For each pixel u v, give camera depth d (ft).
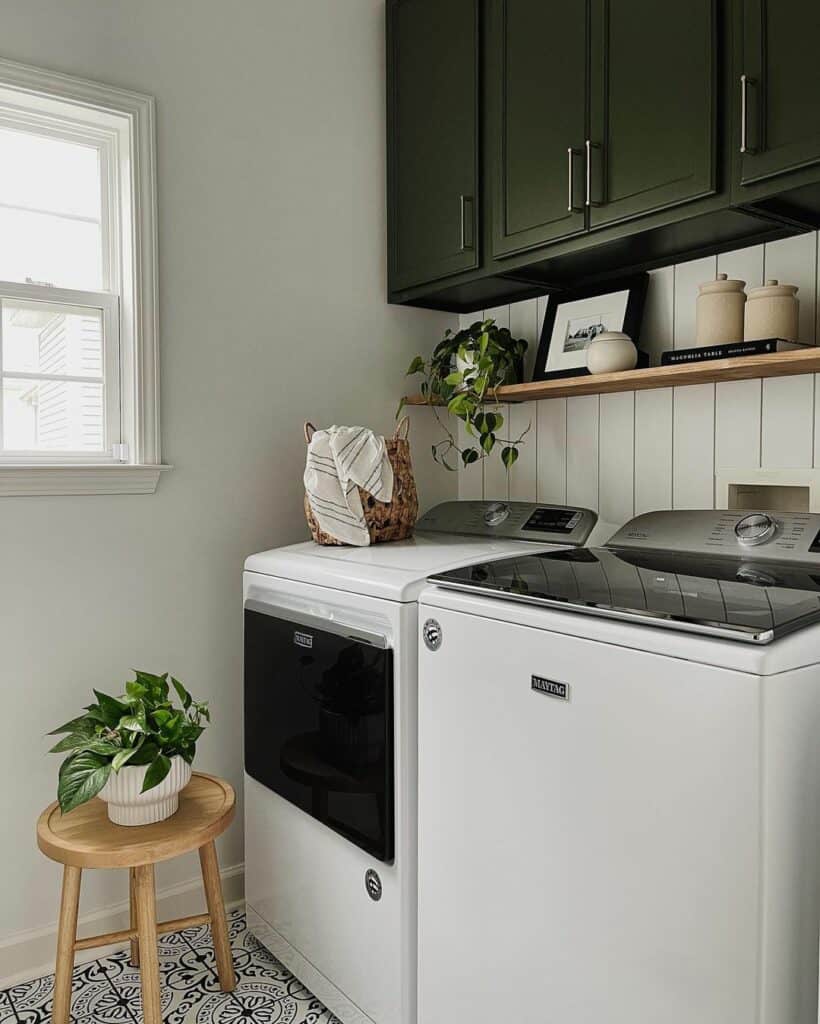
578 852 4.17
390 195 8.22
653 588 4.48
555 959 4.30
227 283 7.24
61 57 6.31
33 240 6.62
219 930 6.22
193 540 7.15
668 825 3.76
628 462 7.18
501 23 6.87
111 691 6.77
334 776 5.72
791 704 3.50
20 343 6.57
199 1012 6.02
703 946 3.63
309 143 7.73
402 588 5.21
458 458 8.82
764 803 3.41
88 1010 6.01
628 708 3.91
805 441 5.96
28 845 6.41
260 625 6.62
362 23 8.09
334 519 6.75
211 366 7.18
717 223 5.62
